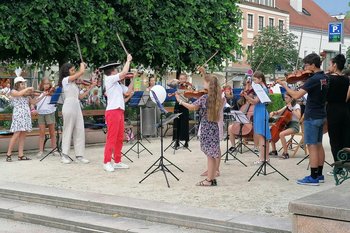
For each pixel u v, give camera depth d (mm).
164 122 8266
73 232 6414
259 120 9336
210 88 7535
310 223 4512
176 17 14586
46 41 12438
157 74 16234
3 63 14023
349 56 22500
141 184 7938
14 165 10039
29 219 6855
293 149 12141
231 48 16484
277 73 28625
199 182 7852
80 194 7227
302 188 7516
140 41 14398
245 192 7277
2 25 11359
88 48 13148
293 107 10695
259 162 9742
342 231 4352
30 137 12258
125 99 10016
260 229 5508
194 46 15109
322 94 7539
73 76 9977
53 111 11406
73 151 12086
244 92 9422
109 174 8867
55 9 12141
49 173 9062
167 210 6242
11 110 13250
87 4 12547
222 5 16016
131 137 13562
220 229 5770
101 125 13664
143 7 13859
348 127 7793
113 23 13328
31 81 18578
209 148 7660
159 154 11445
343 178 6516
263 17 49125
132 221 6348
